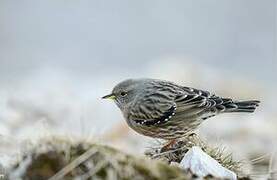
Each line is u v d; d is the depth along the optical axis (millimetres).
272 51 30875
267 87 24031
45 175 8656
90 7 32625
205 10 32906
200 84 22141
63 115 17656
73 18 32125
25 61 28703
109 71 27797
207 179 9625
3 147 10773
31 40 30562
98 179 8531
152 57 31000
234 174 9859
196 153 9898
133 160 8750
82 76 25453
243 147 15977
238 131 17656
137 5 32750
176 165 9969
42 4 32312
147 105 12188
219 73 23547
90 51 30578
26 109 17547
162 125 12102
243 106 12133
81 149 8812
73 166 8586
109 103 19281
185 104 12094
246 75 29047
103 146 8875
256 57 30625
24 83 21766
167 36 31969
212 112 12094
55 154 8734
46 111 17672
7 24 31078
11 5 31891
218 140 11328
